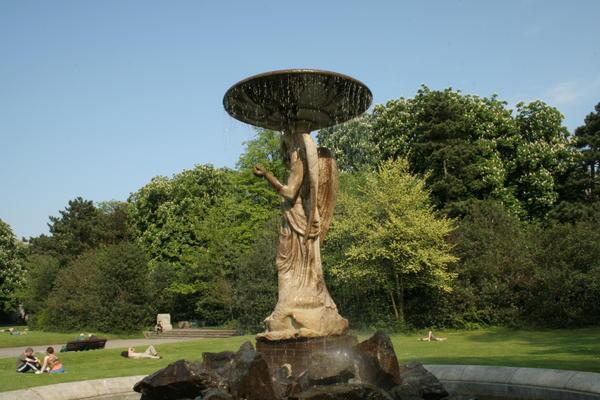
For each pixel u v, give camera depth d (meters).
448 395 9.82
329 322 10.83
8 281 54.47
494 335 26.34
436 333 29.55
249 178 42.88
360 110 11.92
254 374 8.38
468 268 31.42
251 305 35.28
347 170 39.91
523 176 39.22
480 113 40.25
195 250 46.12
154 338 36.94
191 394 9.10
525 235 32.56
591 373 9.89
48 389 10.98
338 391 8.48
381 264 30.67
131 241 54.25
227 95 11.20
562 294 28.89
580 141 40.12
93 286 40.47
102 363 18.69
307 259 11.17
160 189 51.19
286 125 11.79
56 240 64.19
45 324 42.81
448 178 36.62
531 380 10.54
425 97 40.12
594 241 29.33
